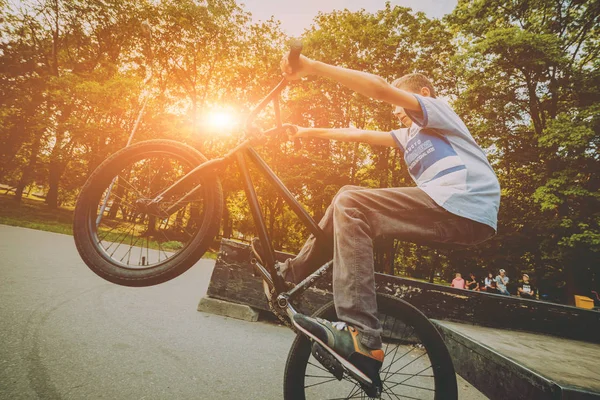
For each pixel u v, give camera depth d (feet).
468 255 61.87
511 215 53.42
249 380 6.87
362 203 4.67
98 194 5.67
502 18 51.31
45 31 65.72
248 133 5.47
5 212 46.24
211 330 9.84
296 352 5.16
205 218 5.56
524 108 50.01
